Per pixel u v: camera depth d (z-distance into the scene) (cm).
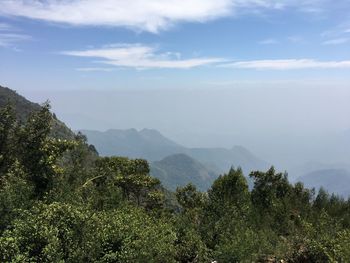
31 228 1298
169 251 1728
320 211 3541
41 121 2130
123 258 1425
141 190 3562
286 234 2928
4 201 1563
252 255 2092
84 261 1338
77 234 1353
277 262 2162
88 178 2686
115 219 1650
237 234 2173
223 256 2028
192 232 2295
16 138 2083
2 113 2086
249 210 2900
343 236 2167
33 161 2061
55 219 1369
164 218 2530
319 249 2119
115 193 2433
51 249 1227
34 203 1706
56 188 2036
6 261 1168
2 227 1513
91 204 2089
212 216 2595
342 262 1942
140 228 1672
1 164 2023
